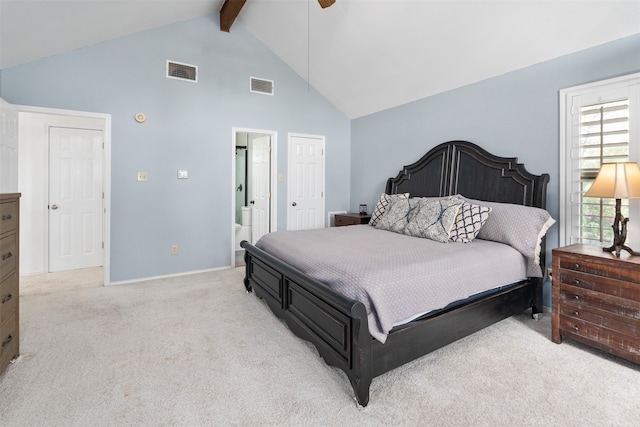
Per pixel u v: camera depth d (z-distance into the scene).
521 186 2.98
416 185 4.03
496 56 3.03
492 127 3.27
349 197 5.36
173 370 1.94
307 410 1.61
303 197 4.93
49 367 1.95
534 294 2.65
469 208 2.77
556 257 2.26
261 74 4.48
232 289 3.48
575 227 2.68
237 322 2.64
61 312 2.81
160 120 3.81
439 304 1.95
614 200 2.46
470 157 3.43
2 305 1.86
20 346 2.20
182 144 3.96
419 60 3.49
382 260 2.04
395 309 1.75
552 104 2.81
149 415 1.56
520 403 1.65
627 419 1.53
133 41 3.63
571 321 2.19
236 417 1.55
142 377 1.87
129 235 3.71
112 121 3.55
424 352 1.90
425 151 4.02
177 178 3.94
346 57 3.98
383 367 1.72
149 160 3.77
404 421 1.53
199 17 4.01
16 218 2.02
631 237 2.40
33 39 2.81
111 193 3.58
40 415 1.55
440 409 1.61
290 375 1.91
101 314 2.78
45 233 4.17
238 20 4.27
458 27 2.90
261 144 5.05
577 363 2.02
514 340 2.33
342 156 5.27
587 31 2.46
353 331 1.63
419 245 2.54
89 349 2.17
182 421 1.53
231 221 4.33
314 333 2.02
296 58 4.46
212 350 2.18
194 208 4.07
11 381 1.81
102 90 3.48
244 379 1.86
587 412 1.58
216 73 4.15
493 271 2.29
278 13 3.78
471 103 3.47
